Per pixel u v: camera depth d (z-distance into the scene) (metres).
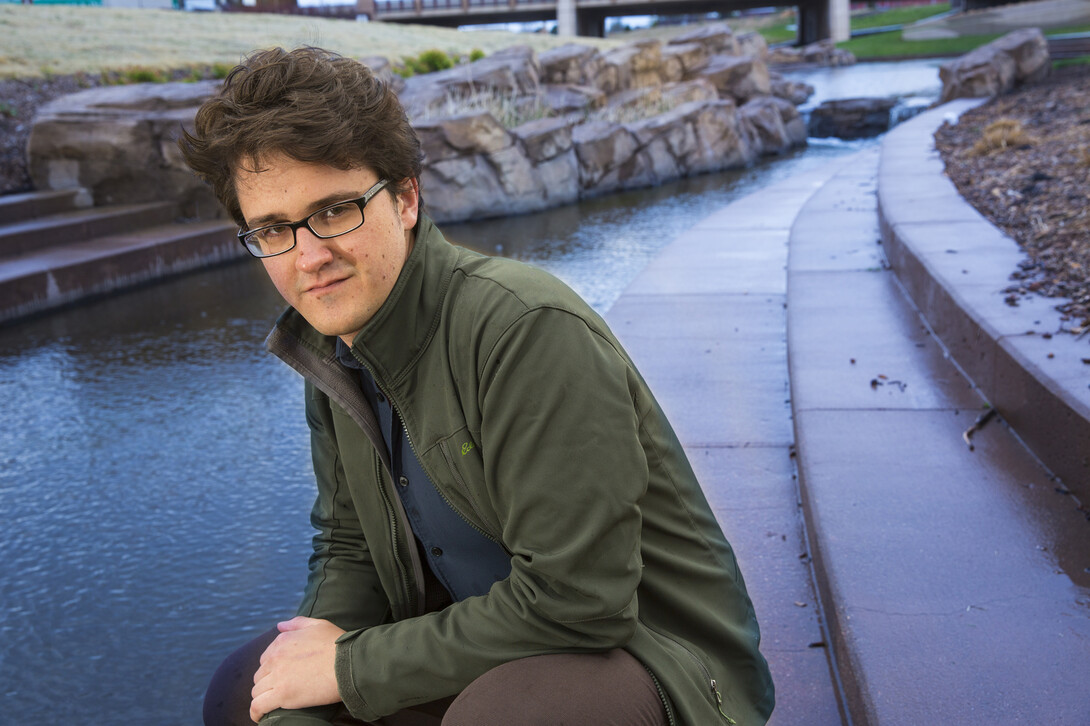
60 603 2.94
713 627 1.24
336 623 1.45
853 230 6.87
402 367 1.23
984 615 1.93
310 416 1.49
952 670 1.75
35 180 9.81
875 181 9.69
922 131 10.95
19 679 2.54
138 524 3.49
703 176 15.21
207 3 29.47
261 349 5.98
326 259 1.15
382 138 1.16
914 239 4.86
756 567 2.52
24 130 10.86
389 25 27.84
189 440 4.37
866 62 37.84
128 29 18.36
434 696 1.19
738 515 2.83
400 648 1.18
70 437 4.46
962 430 3.01
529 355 1.12
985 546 2.23
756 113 17.72
